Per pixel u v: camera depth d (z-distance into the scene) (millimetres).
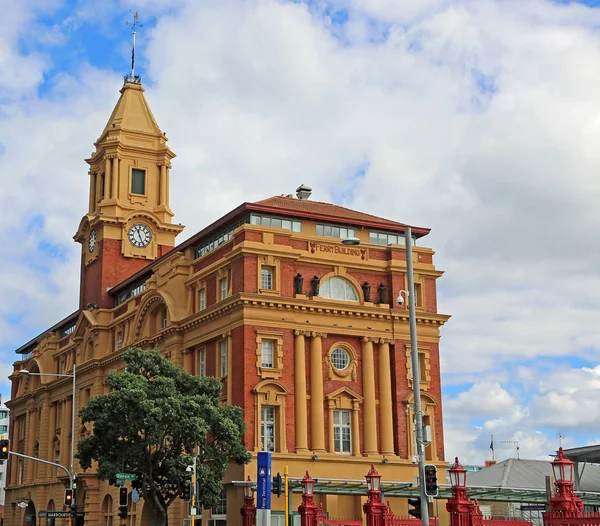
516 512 83500
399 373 71688
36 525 102375
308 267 70438
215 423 57656
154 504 56812
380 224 74938
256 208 69625
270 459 51125
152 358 59844
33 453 109438
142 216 99438
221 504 65625
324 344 69500
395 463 69000
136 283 90938
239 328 66562
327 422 68188
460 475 39469
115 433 55812
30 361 113938
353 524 54062
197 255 77188
